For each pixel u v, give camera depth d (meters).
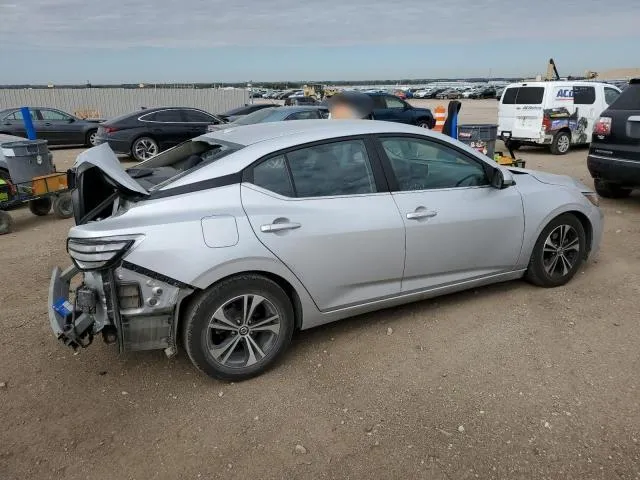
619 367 3.39
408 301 3.94
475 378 3.32
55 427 2.95
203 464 2.65
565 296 4.45
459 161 4.03
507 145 8.57
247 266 3.15
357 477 2.55
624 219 6.82
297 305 3.46
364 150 3.67
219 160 3.30
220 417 3.01
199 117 15.09
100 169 3.14
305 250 3.33
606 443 2.72
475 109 38.06
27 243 6.57
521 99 14.12
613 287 4.62
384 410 3.04
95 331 3.03
